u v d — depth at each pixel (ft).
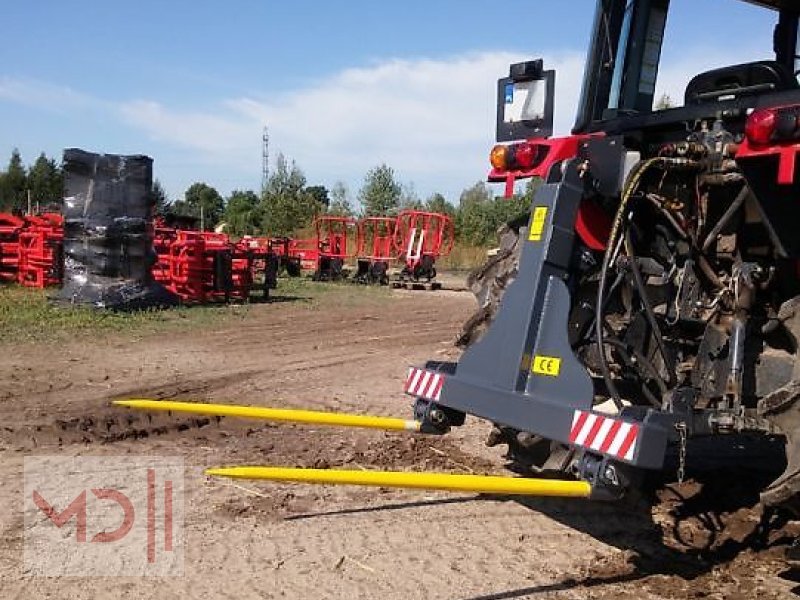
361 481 10.61
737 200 12.86
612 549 13.43
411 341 35.24
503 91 15.01
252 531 13.43
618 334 14.03
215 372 26.73
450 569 12.32
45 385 23.72
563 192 12.92
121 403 14.56
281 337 35.32
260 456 17.44
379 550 12.91
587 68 15.66
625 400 14.20
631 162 13.48
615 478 11.02
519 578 12.12
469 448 18.60
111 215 39.78
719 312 13.08
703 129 13.30
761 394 12.72
